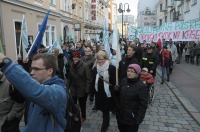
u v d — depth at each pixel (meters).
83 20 32.25
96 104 4.80
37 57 1.92
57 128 1.96
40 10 16.89
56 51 6.53
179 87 9.08
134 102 3.51
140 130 4.98
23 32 5.14
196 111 6.02
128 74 3.56
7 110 3.13
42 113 1.91
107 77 4.61
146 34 15.65
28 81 1.56
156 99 7.46
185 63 17.80
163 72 9.98
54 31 20.78
